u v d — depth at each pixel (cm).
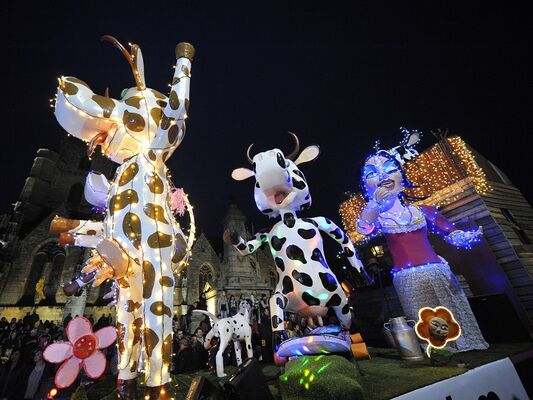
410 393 278
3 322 1578
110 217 296
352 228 996
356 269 455
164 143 315
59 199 3080
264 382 262
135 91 353
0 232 2605
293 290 378
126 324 285
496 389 355
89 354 314
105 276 299
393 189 534
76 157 3322
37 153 3116
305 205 467
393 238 528
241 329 625
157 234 284
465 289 677
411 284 488
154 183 311
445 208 741
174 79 322
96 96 315
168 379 247
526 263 623
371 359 480
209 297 2630
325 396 242
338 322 399
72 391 656
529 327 579
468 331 467
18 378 709
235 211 3012
